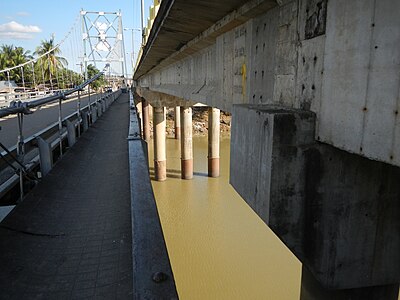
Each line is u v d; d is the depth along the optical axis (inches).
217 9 168.7
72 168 228.5
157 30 259.1
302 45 112.7
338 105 93.1
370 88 81.1
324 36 99.7
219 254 390.6
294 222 106.0
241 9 155.3
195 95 297.0
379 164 110.0
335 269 113.2
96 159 261.0
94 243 121.7
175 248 406.6
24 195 174.1
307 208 106.5
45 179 193.8
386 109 76.5
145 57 466.9
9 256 111.9
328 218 109.2
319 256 111.0
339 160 106.5
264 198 106.9
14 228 130.7
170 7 181.0
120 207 155.9
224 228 459.2
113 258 111.7
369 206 111.7
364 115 83.1
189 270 359.9
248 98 169.8
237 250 398.9
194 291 324.5
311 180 105.5
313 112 104.6
